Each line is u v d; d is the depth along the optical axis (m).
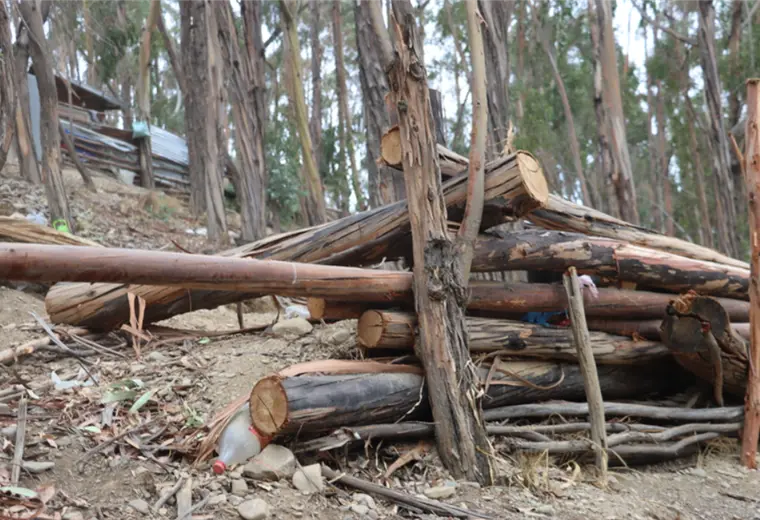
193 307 4.57
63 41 13.13
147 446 3.09
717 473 4.12
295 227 14.35
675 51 17.98
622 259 4.40
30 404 3.39
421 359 3.68
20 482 2.67
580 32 18.64
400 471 3.41
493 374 3.92
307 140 9.66
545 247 4.21
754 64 14.52
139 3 16.42
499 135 7.29
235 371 4.07
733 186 14.03
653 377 4.81
